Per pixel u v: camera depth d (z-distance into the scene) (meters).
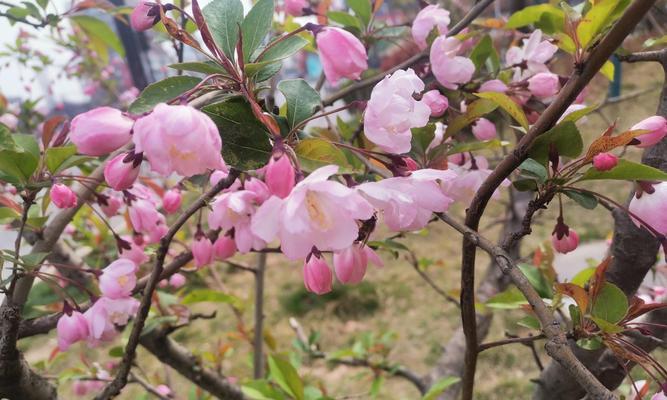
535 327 0.38
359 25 0.54
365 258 0.33
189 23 0.53
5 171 0.36
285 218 0.26
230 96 0.30
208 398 0.82
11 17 0.64
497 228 1.65
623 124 1.54
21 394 0.39
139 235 0.48
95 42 0.81
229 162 0.29
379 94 0.30
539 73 0.44
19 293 0.45
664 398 0.29
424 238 1.89
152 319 0.57
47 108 1.35
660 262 0.62
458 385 0.73
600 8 0.29
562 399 0.44
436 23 0.47
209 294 0.60
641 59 0.39
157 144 0.26
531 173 0.30
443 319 1.46
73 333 0.41
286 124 0.31
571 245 0.36
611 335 0.31
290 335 1.47
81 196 0.46
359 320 1.52
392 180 0.29
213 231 0.43
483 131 0.44
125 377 0.42
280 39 0.32
